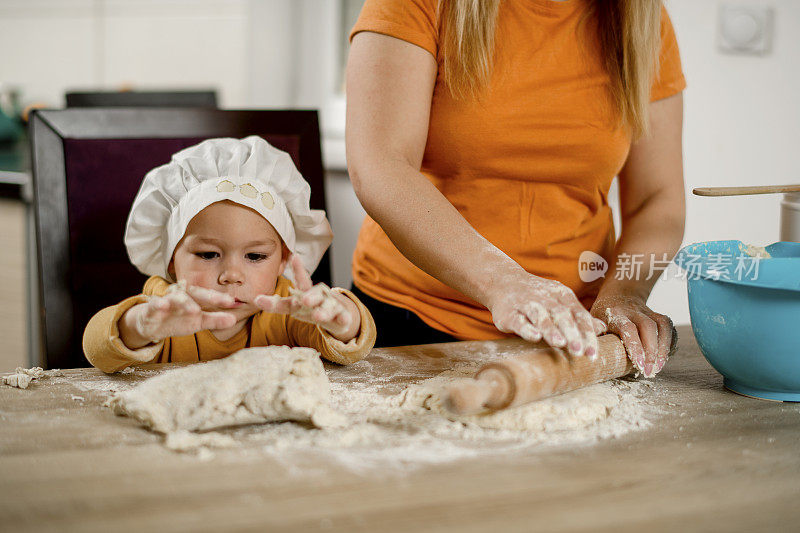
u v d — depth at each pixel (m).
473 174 1.10
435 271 0.91
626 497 0.60
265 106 2.43
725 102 1.79
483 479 0.62
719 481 0.63
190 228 1.00
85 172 1.23
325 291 0.83
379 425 0.74
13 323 2.02
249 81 2.45
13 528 0.53
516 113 1.05
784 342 0.78
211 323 0.77
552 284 0.82
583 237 1.16
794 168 1.81
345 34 2.31
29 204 1.96
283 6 2.36
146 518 0.54
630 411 0.79
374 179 0.95
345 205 2.31
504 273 0.85
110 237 1.23
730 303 0.81
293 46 2.39
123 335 0.82
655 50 1.10
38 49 2.75
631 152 1.22
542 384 0.75
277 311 0.81
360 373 0.90
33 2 2.71
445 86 1.04
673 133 1.21
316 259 1.19
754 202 1.83
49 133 1.22
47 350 1.19
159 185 1.04
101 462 0.64
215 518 0.55
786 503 0.60
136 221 1.05
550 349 0.79
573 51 1.06
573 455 0.68
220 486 0.60
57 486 0.59
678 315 1.85
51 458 0.64
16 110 2.70
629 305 0.98
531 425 0.73
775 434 0.74
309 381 0.76
